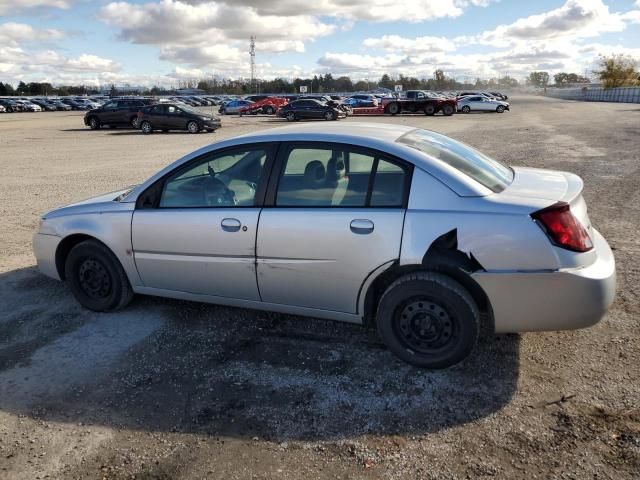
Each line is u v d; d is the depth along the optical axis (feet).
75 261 14.29
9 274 17.53
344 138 11.51
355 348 12.23
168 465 8.65
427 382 10.78
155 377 11.25
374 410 9.95
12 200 30.37
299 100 112.57
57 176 39.60
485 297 10.76
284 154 11.89
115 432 9.51
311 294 11.76
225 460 8.73
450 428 9.36
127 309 14.62
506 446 8.86
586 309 9.98
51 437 9.41
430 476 8.24
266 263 11.87
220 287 12.67
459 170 11.00
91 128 96.58
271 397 10.43
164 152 55.83
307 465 8.56
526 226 9.95
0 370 11.66
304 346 12.39
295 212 11.51
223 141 12.68
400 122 98.27
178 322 13.79
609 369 10.96
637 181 31.27
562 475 8.16
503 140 58.03
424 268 10.72
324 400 10.29
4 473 8.53
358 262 11.00
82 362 11.92
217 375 11.26
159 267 13.19
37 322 13.97
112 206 13.74
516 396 10.21
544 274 9.91
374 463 8.57
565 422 9.38
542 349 11.87
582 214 10.71
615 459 8.44
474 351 11.87
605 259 10.67
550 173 12.78
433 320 10.81
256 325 13.50
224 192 12.48
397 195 10.85
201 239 12.42
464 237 10.23
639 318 13.15
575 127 75.56
